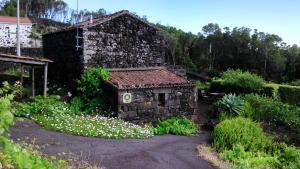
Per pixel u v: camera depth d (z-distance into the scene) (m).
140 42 22.98
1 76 23.83
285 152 14.09
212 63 59.84
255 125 17.78
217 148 15.79
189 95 21.89
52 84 22.86
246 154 14.67
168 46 57.56
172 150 14.45
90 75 20.47
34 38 41.22
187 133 18.80
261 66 55.06
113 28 21.80
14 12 63.56
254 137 16.41
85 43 20.80
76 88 21.08
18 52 25.56
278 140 17.75
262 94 27.81
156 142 15.86
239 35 57.50
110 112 19.62
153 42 23.56
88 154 11.99
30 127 15.02
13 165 3.84
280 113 21.64
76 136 14.59
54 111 17.66
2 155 3.78
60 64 23.33
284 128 20.50
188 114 21.86
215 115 23.38
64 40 22.72
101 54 21.42
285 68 53.66
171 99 21.19
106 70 21.06
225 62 58.38
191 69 54.59
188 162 12.80
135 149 13.71
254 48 56.00
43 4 78.31
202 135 18.95
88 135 14.98
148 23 23.19
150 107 20.39
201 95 31.56
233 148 15.12
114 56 21.94
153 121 20.50
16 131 13.98
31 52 31.12
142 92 20.11
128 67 22.52
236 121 17.66
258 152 15.27
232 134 16.06
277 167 13.50
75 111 19.17
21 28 40.72
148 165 11.72
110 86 19.89
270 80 52.66
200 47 61.81
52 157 9.88
